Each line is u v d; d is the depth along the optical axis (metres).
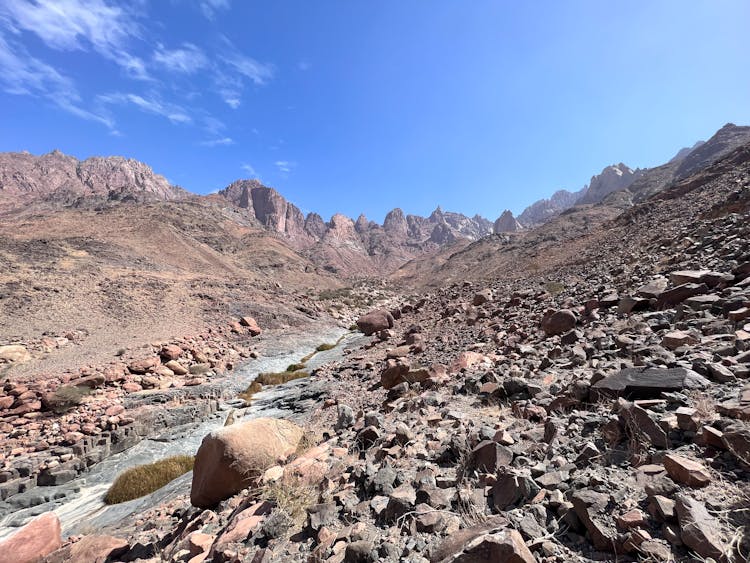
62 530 9.09
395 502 3.46
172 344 25.70
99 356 22.39
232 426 6.48
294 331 38.28
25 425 14.58
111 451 13.84
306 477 4.96
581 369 6.17
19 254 37.56
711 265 9.52
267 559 3.35
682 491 2.47
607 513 2.50
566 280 19.83
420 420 6.21
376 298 85.56
